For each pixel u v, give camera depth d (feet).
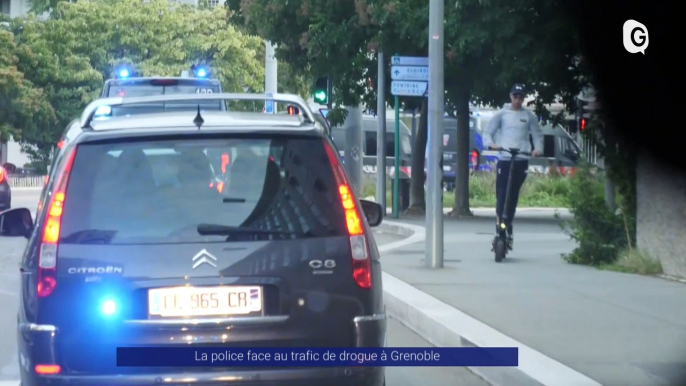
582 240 77.36
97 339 31.37
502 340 47.70
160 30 316.60
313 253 32.63
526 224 126.41
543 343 47.37
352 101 150.10
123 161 32.78
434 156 74.95
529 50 120.06
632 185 75.56
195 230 32.19
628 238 74.49
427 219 75.46
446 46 122.62
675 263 68.64
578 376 40.68
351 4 141.38
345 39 138.82
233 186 32.91
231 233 32.30
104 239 31.94
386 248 93.15
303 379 32.04
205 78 137.18
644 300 59.41
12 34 289.12
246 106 202.08
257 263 32.12
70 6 316.60
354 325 32.76
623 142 73.97
